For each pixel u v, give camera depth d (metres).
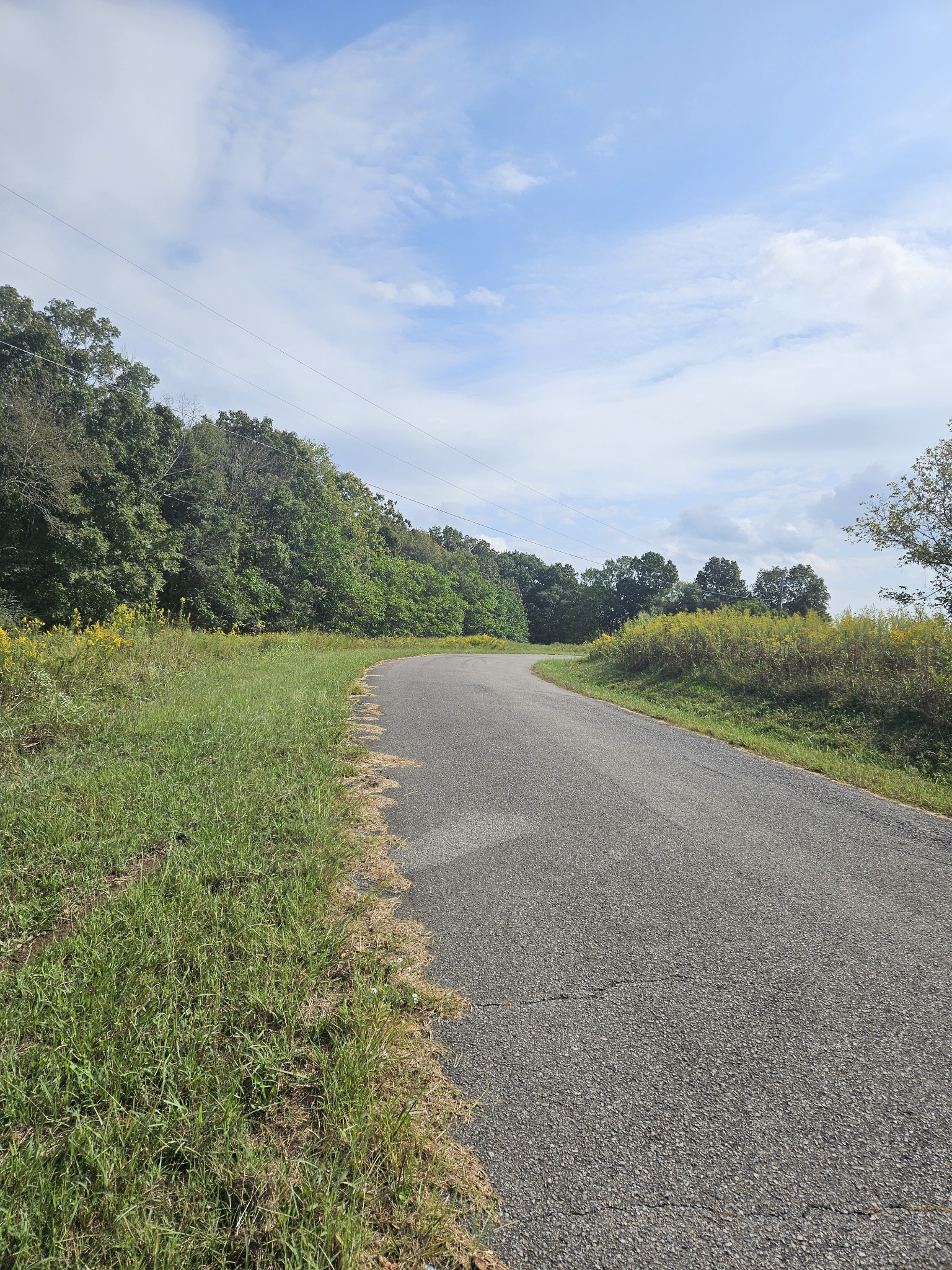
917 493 11.48
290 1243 1.52
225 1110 1.88
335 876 3.50
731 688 12.40
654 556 75.88
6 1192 1.63
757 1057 2.27
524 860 4.00
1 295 25.36
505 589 79.50
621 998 2.61
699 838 4.53
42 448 21.70
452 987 2.65
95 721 6.76
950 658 8.94
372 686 12.52
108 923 2.91
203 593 31.25
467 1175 1.77
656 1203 1.69
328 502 44.06
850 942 3.12
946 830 5.01
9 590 22.30
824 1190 1.74
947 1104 2.07
